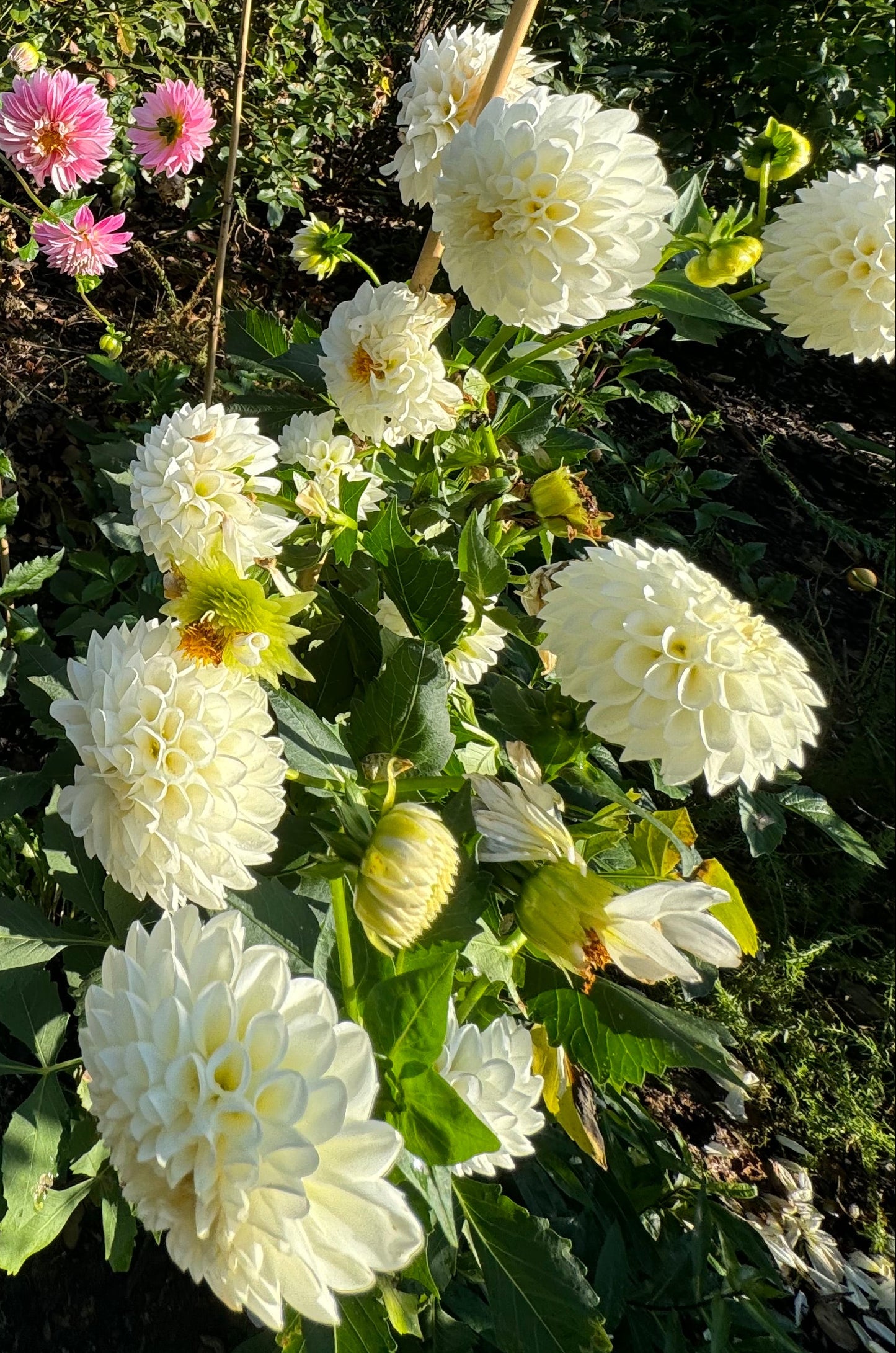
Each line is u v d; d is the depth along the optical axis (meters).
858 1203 0.90
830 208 0.58
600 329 0.64
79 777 0.37
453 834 0.38
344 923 0.36
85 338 1.12
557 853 0.38
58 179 0.77
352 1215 0.27
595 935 0.37
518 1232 0.39
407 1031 0.32
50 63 1.03
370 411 0.59
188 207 1.28
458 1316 0.55
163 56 1.08
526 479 0.61
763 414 1.82
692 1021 0.41
